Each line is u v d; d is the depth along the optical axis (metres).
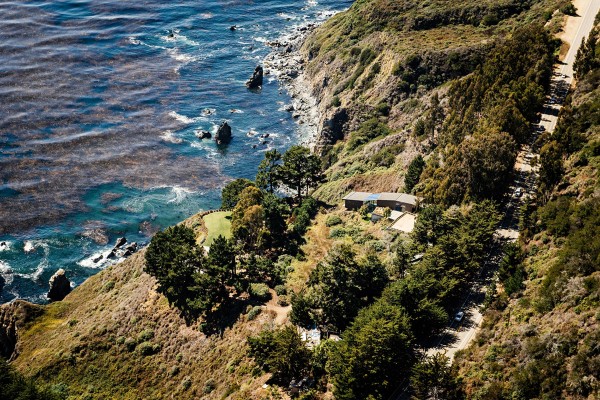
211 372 100.12
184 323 111.94
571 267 83.31
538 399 70.88
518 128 122.62
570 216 94.94
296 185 152.88
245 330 104.00
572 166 106.88
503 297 90.19
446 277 94.25
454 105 144.00
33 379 103.06
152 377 105.62
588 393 67.81
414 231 111.25
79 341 114.19
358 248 120.56
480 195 115.81
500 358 79.38
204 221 143.62
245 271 119.50
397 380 81.25
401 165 149.75
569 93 135.12
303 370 87.06
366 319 85.94
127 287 130.50
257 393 87.19
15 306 130.50
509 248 95.50
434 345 87.38
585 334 73.38
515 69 140.75
